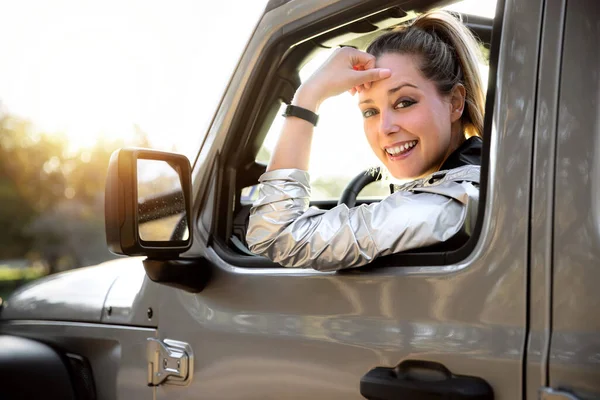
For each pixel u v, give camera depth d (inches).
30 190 829.8
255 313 62.2
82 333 80.8
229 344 63.4
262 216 59.9
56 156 842.8
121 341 75.9
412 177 62.9
